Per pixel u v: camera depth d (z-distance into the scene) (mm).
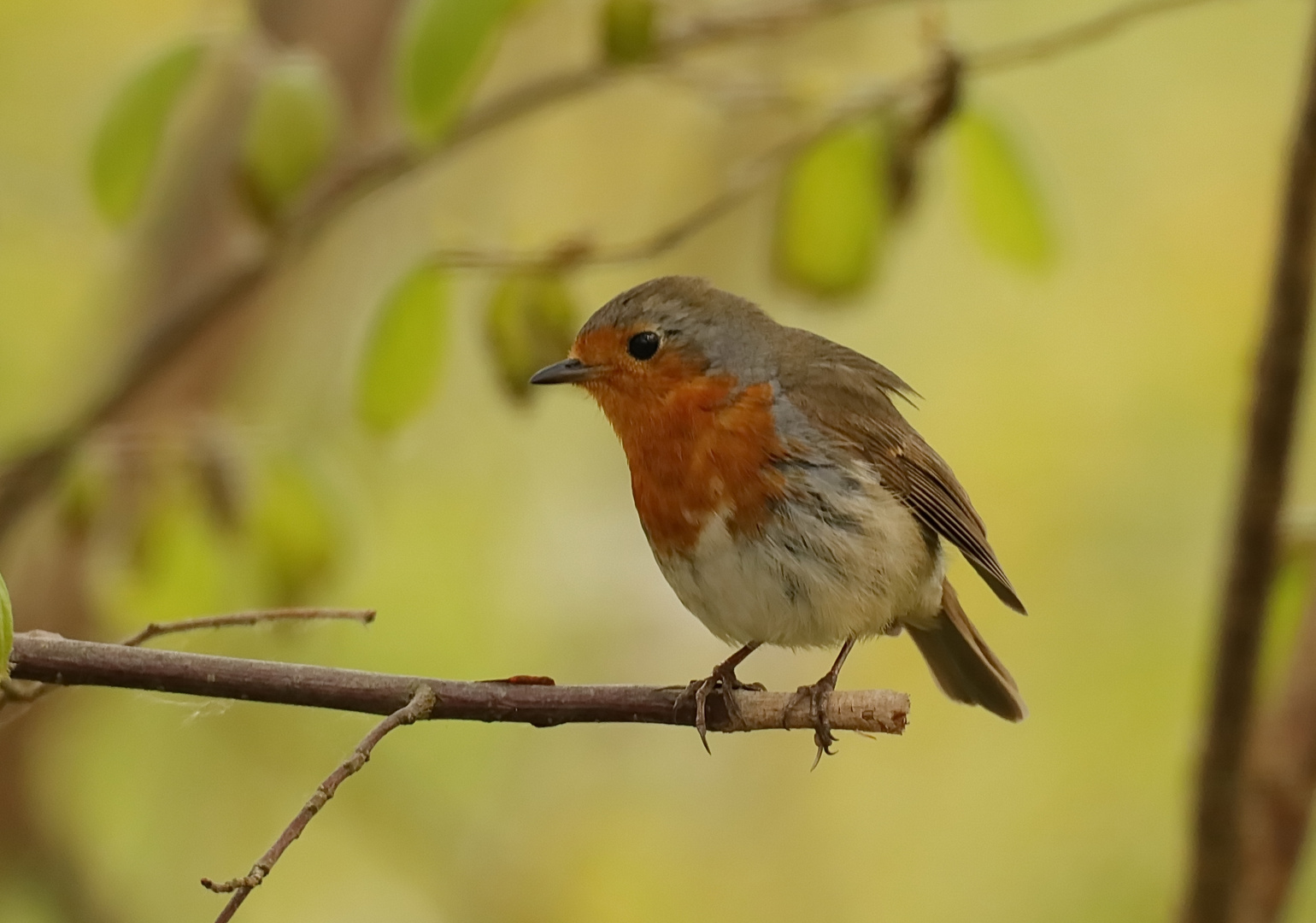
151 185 8336
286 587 8492
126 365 9594
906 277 13227
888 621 8164
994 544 12578
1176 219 13148
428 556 12453
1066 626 12227
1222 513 11992
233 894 5387
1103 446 12609
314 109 8102
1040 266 8211
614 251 8125
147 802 12484
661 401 7879
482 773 12828
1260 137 13156
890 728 6125
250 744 12625
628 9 8188
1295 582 7820
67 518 8703
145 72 8109
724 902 12852
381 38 11336
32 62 13281
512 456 13109
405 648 12156
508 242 8492
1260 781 7965
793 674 13125
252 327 11906
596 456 13250
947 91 8000
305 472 8531
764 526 7781
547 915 12812
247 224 9711
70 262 12781
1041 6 13227
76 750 12148
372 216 12625
